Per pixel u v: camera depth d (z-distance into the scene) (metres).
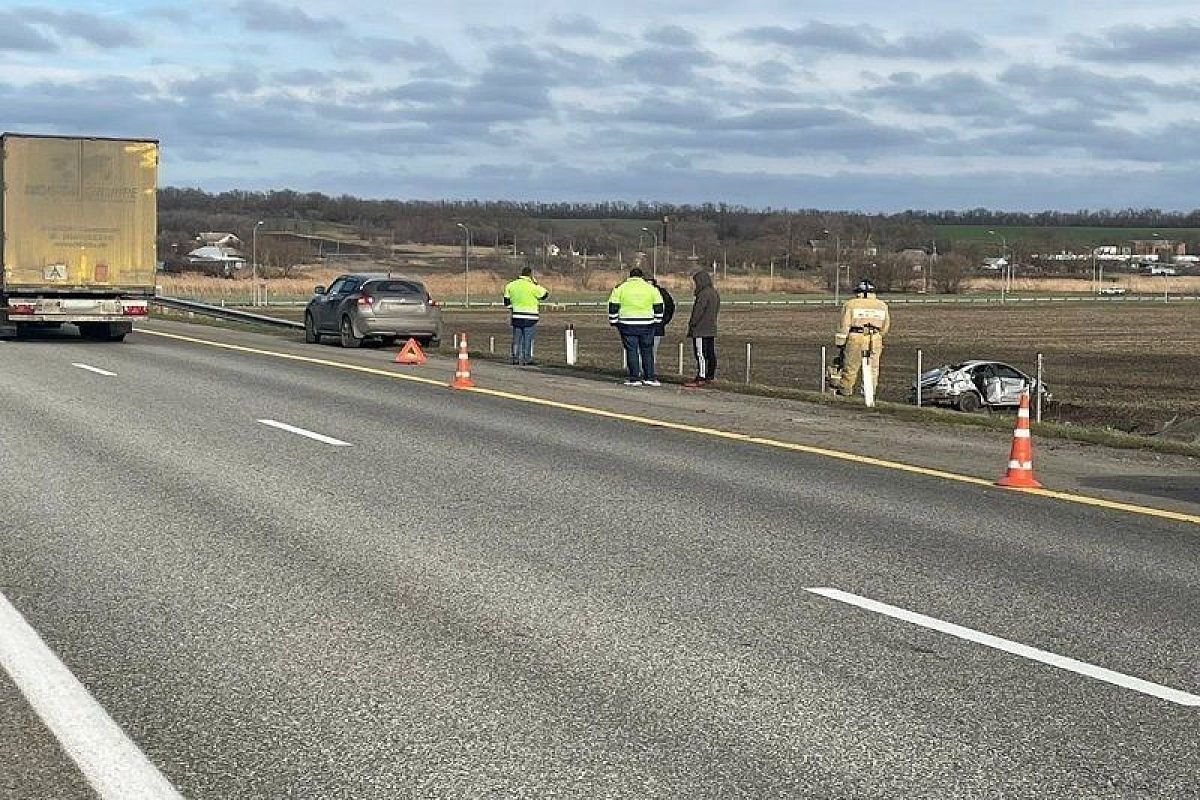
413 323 33.22
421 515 10.78
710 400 21.52
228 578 8.52
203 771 5.25
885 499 11.95
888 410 19.89
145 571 8.69
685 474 13.30
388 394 21.17
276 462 13.57
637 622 7.55
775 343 61.62
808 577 8.73
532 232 178.25
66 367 25.09
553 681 6.43
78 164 30.27
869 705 6.11
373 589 8.27
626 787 5.11
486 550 9.45
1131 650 7.09
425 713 5.95
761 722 5.86
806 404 21.11
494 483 12.48
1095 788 5.13
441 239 176.75
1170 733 5.77
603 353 47.88
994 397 33.94
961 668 6.71
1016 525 10.74
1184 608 8.04
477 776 5.21
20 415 17.30
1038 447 16.14
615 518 10.77
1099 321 89.81
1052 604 8.09
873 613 7.81
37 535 9.82
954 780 5.20
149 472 12.80
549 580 8.55
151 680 6.40
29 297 30.69
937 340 68.31
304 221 182.50
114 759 5.37
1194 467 14.50
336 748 5.51
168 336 36.78
